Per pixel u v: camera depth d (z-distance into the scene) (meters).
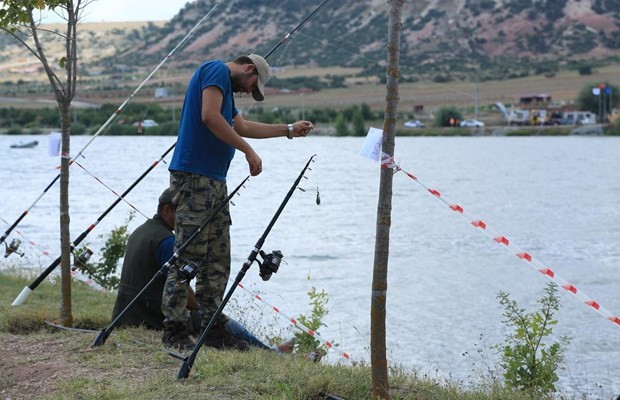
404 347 15.95
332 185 63.97
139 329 8.60
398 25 6.06
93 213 38.56
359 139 151.00
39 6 8.86
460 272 26.20
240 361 7.20
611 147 135.38
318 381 6.64
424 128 181.50
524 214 46.25
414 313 19.67
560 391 11.66
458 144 147.25
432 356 15.01
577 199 55.38
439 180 72.69
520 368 8.77
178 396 6.48
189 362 6.86
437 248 32.22
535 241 34.94
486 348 15.68
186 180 7.56
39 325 9.12
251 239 33.94
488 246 32.75
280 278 23.44
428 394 6.95
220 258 7.90
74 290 12.30
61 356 7.68
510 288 23.56
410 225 40.47
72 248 10.23
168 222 8.98
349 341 15.42
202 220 7.61
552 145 143.12
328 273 25.03
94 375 7.11
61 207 9.22
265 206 47.44
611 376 13.49
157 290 8.77
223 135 7.34
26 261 19.41
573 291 6.74
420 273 25.97
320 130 162.50
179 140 7.64
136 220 35.59
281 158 100.38
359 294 21.16
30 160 90.38
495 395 7.28
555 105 197.38
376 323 6.28
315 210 45.66
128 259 8.90
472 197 57.31
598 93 189.50
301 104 184.00
